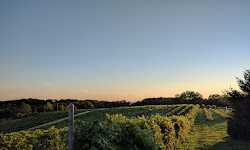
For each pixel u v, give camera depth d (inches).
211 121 985.5
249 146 415.8
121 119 262.5
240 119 493.7
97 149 167.3
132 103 3782.0
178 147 435.8
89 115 1957.4
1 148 212.2
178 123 468.8
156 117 423.8
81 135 177.2
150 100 3870.6
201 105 3243.1
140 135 237.1
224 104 2815.0
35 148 240.7
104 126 199.2
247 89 499.5
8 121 2026.3
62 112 2407.7
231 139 500.7
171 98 3964.1
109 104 3656.5
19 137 246.2
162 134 342.0
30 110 2581.2
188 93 4153.5
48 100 3880.4
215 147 431.5
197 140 521.7
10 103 3491.6
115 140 207.5
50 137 259.6
